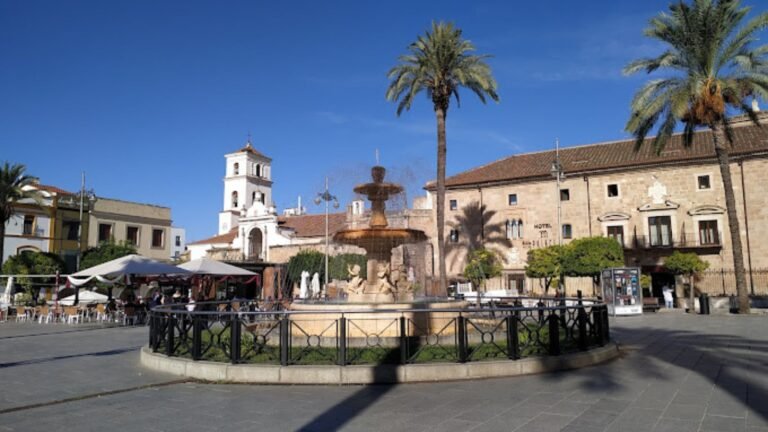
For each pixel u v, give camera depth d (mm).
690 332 16641
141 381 9328
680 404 7109
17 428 6496
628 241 43312
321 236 57438
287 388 8609
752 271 38656
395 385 8641
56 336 18453
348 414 6914
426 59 29453
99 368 10914
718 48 24484
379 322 12344
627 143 48594
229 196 78125
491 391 8062
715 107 24141
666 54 25438
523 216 47562
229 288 43125
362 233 14867
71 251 47656
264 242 58844
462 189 50531
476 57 29938
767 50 24031
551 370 9547
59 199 47719
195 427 6434
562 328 11383
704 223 41062
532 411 6883
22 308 26719
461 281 47844
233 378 9133
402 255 28469
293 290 45688
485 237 48844
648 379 8820
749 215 39188
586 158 48125
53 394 8414
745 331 16656
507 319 9586
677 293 37562
